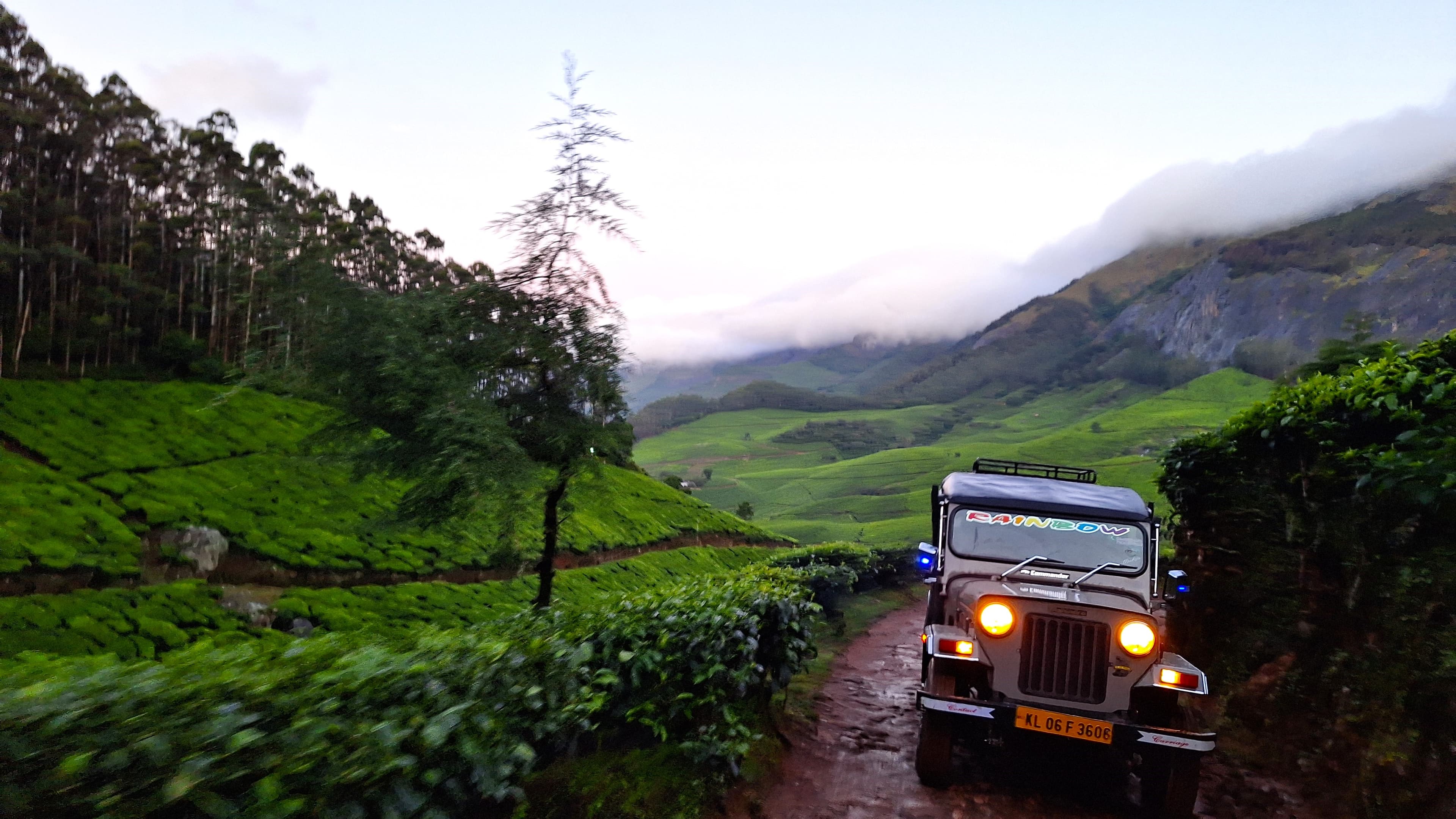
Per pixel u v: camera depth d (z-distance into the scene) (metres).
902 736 8.31
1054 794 6.70
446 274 8.52
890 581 26.30
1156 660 6.52
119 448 56.81
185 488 51.38
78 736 2.58
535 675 4.50
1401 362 6.68
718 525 99.44
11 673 2.87
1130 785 7.06
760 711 7.81
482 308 8.09
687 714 6.12
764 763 6.92
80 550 40.50
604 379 8.25
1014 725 6.33
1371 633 6.56
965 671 6.84
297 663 3.42
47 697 2.62
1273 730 7.64
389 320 7.63
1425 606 5.88
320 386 7.75
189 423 64.25
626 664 5.55
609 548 67.44
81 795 2.55
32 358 73.75
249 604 38.22
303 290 7.77
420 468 7.52
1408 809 5.36
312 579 45.62
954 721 6.65
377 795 3.35
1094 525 7.68
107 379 72.56
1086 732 6.18
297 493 52.88
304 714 3.07
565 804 4.78
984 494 8.04
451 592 46.28
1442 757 5.34
